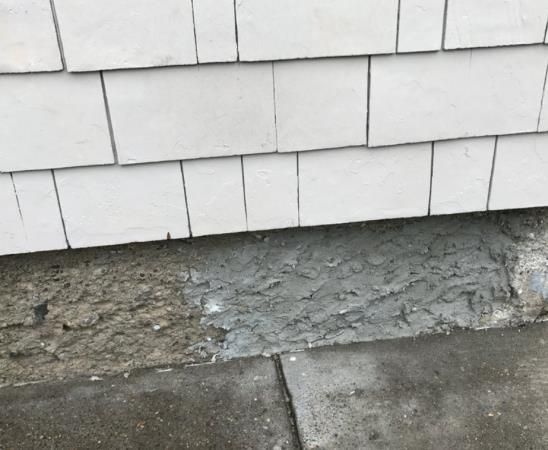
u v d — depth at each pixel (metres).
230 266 2.19
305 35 1.81
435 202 2.12
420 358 2.28
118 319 2.21
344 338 2.39
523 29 1.88
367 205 2.09
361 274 2.29
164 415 2.06
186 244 2.13
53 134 1.84
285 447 1.91
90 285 2.14
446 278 2.36
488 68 1.93
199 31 1.76
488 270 2.36
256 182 2.00
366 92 1.92
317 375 2.22
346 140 1.97
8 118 1.80
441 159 2.06
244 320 2.29
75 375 2.27
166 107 1.85
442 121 1.99
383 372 2.21
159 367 2.31
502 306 2.43
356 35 1.83
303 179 2.02
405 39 1.85
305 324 2.34
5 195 1.90
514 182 2.13
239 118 1.90
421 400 2.07
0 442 1.96
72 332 2.21
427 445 1.89
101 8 1.71
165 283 2.18
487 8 1.85
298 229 2.17
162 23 1.74
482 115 2.00
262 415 2.04
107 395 2.17
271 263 2.21
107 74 1.79
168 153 1.91
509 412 2.00
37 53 1.73
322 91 1.89
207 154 1.93
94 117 1.84
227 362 2.32
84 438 1.97
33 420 2.05
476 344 2.35
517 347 2.32
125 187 1.95
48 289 2.12
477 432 1.93
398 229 2.24
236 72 1.83
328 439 1.93
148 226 2.02
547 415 1.98
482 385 2.13
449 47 1.88
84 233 2.00
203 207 2.01
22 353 2.21
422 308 2.39
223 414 2.05
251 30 1.78
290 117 1.92
